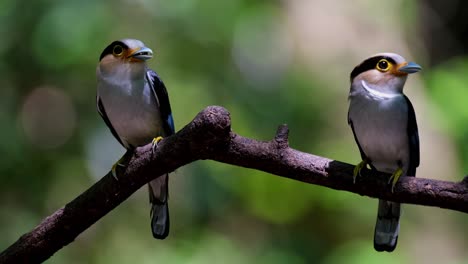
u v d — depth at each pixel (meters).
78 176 12.79
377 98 7.64
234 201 13.77
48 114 12.91
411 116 7.68
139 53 7.74
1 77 12.34
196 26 13.08
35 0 12.14
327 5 14.01
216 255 12.73
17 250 6.70
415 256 12.66
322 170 6.36
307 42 13.84
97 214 6.69
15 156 12.42
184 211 12.97
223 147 6.25
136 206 13.07
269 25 13.91
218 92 13.20
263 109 13.51
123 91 7.84
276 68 13.90
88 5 12.35
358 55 13.66
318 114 13.34
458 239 12.91
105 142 12.80
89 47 12.32
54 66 12.32
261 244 13.74
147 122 7.99
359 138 7.84
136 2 12.95
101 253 12.81
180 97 12.73
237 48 13.52
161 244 12.88
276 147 6.28
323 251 13.31
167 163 6.42
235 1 13.34
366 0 13.92
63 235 6.73
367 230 12.88
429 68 15.13
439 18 16.75
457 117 12.51
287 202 13.55
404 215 12.82
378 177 6.35
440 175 12.91
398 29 14.02
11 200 12.49
